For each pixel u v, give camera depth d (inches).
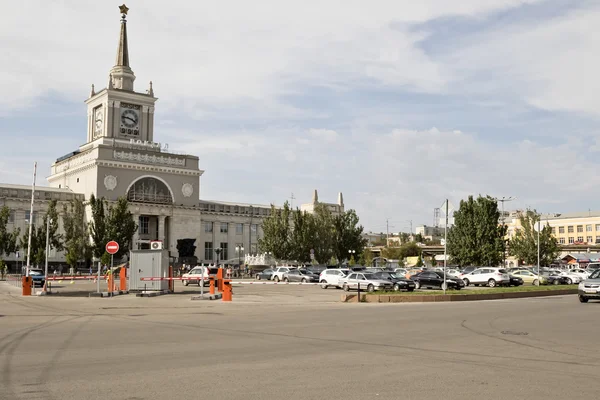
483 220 2458.2
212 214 4222.4
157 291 1362.0
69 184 3969.0
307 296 1342.3
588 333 598.9
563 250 4451.3
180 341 518.9
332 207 4938.5
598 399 312.7
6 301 1123.3
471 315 805.9
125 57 4040.4
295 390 326.6
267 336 558.9
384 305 1047.6
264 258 3336.6
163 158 3892.7
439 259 4542.3
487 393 324.2
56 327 631.2
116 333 576.1
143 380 349.4
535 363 420.5
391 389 331.6
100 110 3969.0
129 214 2997.0
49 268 3221.0
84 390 322.0
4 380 346.9
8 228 3385.8
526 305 1037.2
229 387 332.5
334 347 488.7
